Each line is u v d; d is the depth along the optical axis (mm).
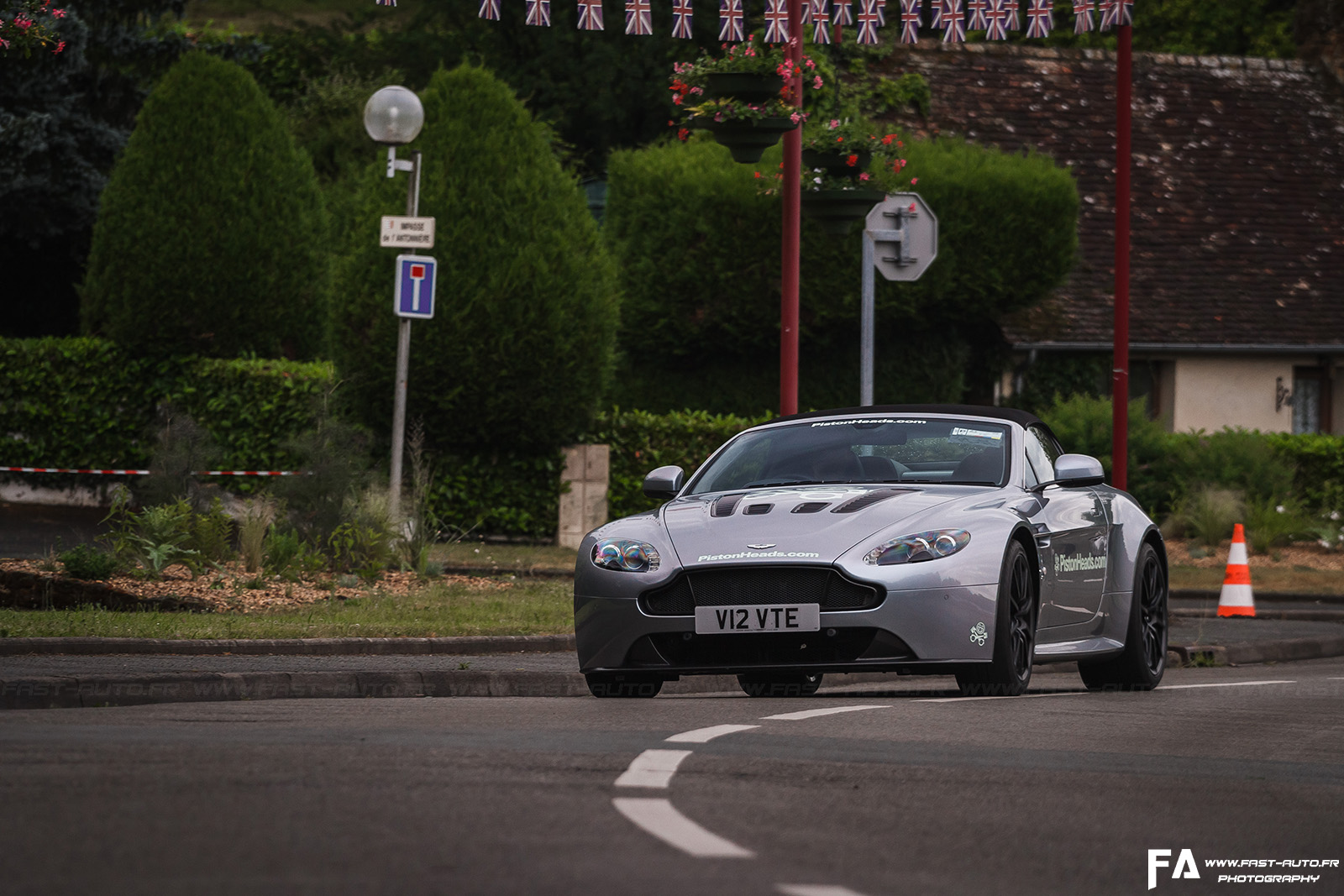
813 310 100938
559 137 143750
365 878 16531
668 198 101000
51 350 88625
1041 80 126375
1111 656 40469
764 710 32188
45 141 98938
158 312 86500
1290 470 94938
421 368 78812
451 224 78938
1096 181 119250
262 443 82562
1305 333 111812
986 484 37562
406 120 62719
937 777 24234
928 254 60594
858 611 32531
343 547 60500
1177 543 92188
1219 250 116125
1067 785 24109
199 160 86875
